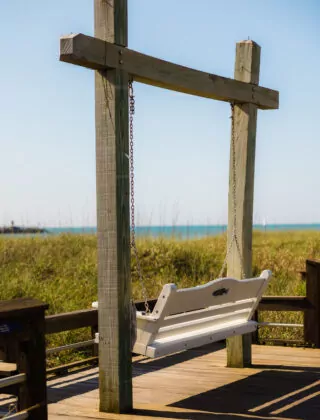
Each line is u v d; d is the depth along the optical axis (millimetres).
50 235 14000
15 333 3422
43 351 3549
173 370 5898
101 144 4453
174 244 13125
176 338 4684
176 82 4969
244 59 5887
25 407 3500
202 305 4895
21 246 12852
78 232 14438
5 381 3387
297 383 5359
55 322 5629
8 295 8633
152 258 12242
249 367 5980
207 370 5879
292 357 6383
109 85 4402
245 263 5887
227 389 5188
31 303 3537
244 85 5777
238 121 5906
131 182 4520
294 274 11562
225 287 5012
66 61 4164
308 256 13273
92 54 4191
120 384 4465
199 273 11633
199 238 15031
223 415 4445
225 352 6715
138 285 10477
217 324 5273
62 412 4531
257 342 7145
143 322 4477
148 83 4879
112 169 4406
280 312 8094
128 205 4508
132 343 4535
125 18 4469
